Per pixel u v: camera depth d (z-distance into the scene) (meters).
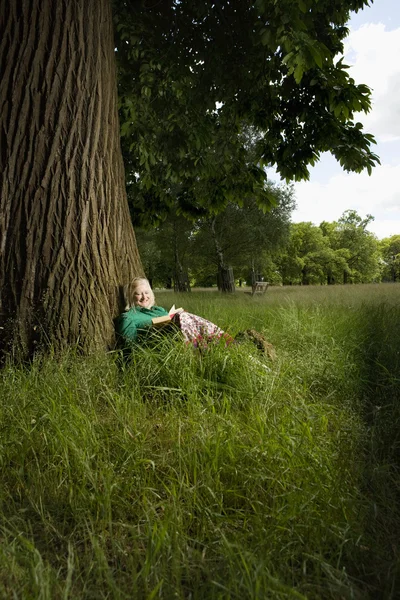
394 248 105.06
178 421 2.84
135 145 8.21
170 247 27.47
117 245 4.50
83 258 4.20
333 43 7.28
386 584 1.59
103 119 4.38
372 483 2.30
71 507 2.06
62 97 4.17
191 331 4.25
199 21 7.18
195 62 7.58
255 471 2.27
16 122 4.12
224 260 24.03
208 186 9.43
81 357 3.89
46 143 4.14
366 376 4.02
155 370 3.64
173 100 8.05
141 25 7.03
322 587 1.59
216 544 1.84
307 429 2.63
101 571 1.66
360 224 83.00
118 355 4.08
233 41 7.18
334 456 2.50
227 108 8.21
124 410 3.03
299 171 8.34
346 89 6.98
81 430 2.58
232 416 2.98
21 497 2.20
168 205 10.38
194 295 16.84
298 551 1.75
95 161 4.29
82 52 4.24
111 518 2.01
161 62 7.33
